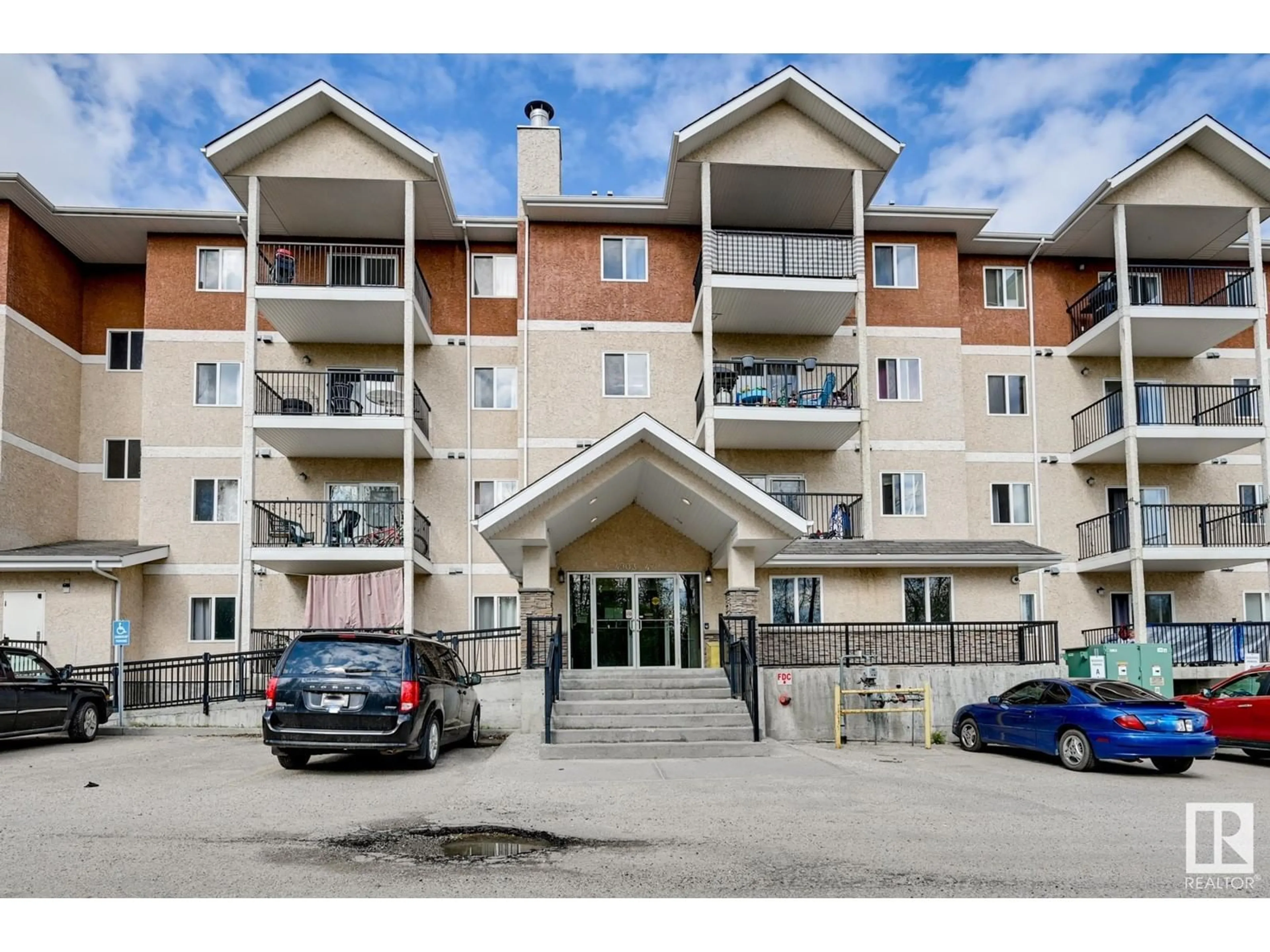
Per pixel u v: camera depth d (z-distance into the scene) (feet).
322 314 81.56
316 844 26.73
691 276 87.56
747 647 55.67
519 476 85.40
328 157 79.56
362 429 78.07
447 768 43.96
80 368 91.09
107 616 78.54
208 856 25.16
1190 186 85.76
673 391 85.71
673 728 51.34
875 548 75.87
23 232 82.23
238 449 86.17
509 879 23.08
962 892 22.09
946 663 62.75
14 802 33.86
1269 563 90.94
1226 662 84.07
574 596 70.33
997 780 41.16
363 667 41.88
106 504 90.07
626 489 63.10
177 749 52.24
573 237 87.10
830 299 81.92
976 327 92.79
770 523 57.67
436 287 88.79
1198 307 84.69
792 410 79.20
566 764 44.73
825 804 33.73
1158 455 89.66
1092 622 89.71
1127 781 42.01
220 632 83.97
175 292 87.20
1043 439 91.86
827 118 80.94
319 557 76.74
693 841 27.32
